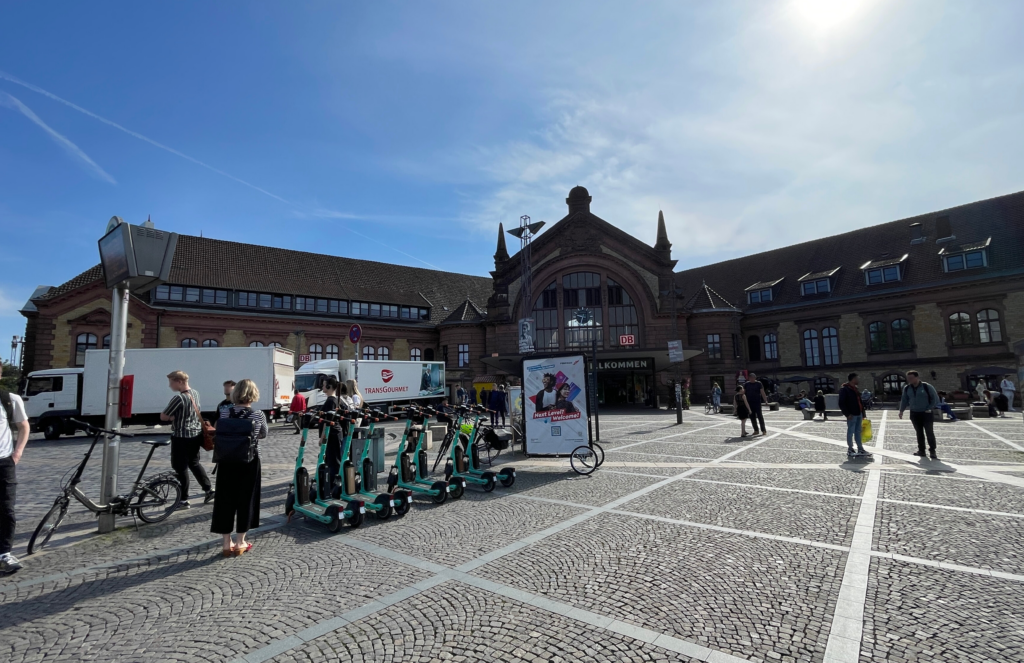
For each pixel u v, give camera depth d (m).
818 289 42.84
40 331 33.06
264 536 6.37
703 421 22.41
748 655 3.30
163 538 6.34
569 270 40.22
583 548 5.47
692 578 4.58
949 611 3.85
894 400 37.41
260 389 22.27
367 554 5.53
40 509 8.13
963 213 38.62
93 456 14.43
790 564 4.87
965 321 35.25
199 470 8.03
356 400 9.93
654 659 3.28
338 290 45.12
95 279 34.38
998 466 9.52
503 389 21.03
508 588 4.47
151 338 35.75
